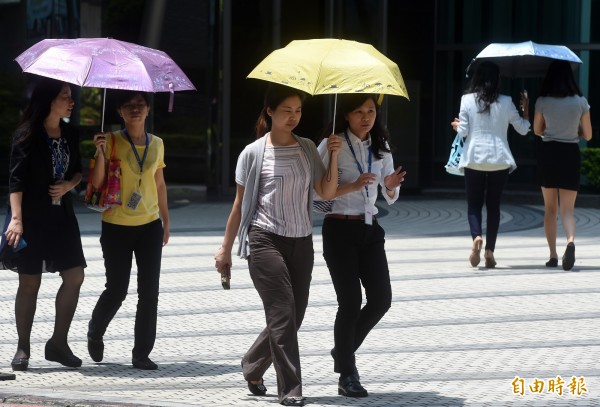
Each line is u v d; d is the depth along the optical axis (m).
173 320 19.80
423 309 20.83
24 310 16.09
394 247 30.17
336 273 14.38
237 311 20.64
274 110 14.03
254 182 14.14
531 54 25.31
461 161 25.78
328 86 13.16
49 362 16.72
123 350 17.58
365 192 14.41
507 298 21.98
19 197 15.58
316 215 38.19
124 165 16.19
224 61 44.81
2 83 41.81
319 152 14.50
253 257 14.06
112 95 41.00
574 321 19.70
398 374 15.84
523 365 16.36
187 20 43.97
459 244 30.97
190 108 44.44
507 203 45.19
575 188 25.78
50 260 15.95
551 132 25.70
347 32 45.91
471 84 25.81
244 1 45.09
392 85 13.24
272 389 15.10
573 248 25.45
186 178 44.59
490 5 46.75
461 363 16.50
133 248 16.48
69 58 14.73
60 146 15.88
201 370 16.20
